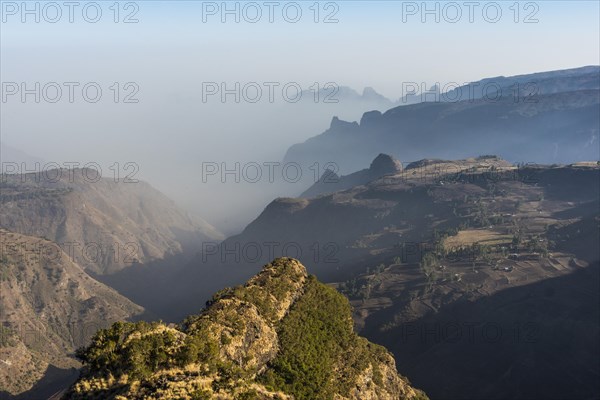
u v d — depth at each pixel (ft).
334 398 238.68
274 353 230.27
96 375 158.61
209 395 143.95
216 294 253.03
